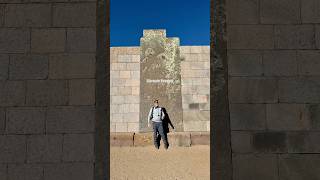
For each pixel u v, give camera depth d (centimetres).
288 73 548
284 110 543
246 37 554
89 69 552
